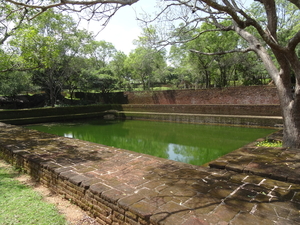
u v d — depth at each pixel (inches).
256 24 184.5
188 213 97.4
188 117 646.5
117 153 199.8
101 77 888.9
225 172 147.3
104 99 992.9
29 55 357.1
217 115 600.1
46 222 114.5
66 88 1058.7
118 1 142.3
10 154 221.5
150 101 856.3
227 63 658.8
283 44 511.8
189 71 820.0
